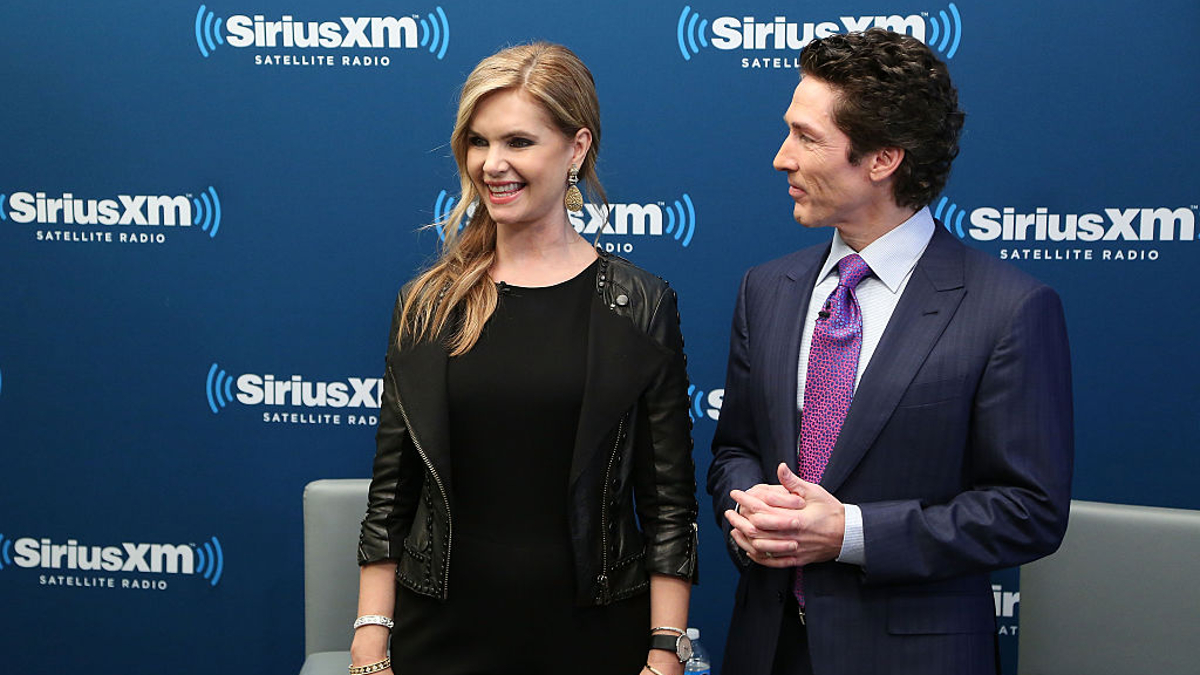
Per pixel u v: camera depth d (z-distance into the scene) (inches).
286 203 96.2
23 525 101.8
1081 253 91.3
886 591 58.4
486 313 61.0
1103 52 88.6
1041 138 90.1
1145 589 74.8
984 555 56.3
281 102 95.0
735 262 94.5
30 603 102.9
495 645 60.2
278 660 101.9
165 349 98.7
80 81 95.9
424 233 95.4
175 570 101.6
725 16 91.4
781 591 60.4
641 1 91.8
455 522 61.0
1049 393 57.0
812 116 57.5
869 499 58.4
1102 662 76.0
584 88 60.7
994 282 58.4
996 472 57.6
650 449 62.4
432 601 61.1
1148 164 89.4
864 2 90.0
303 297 97.3
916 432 57.5
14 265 98.6
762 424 62.7
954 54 89.9
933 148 57.3
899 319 58.8
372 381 97.8
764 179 93.2
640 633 62.3
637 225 94.7
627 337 60.9
